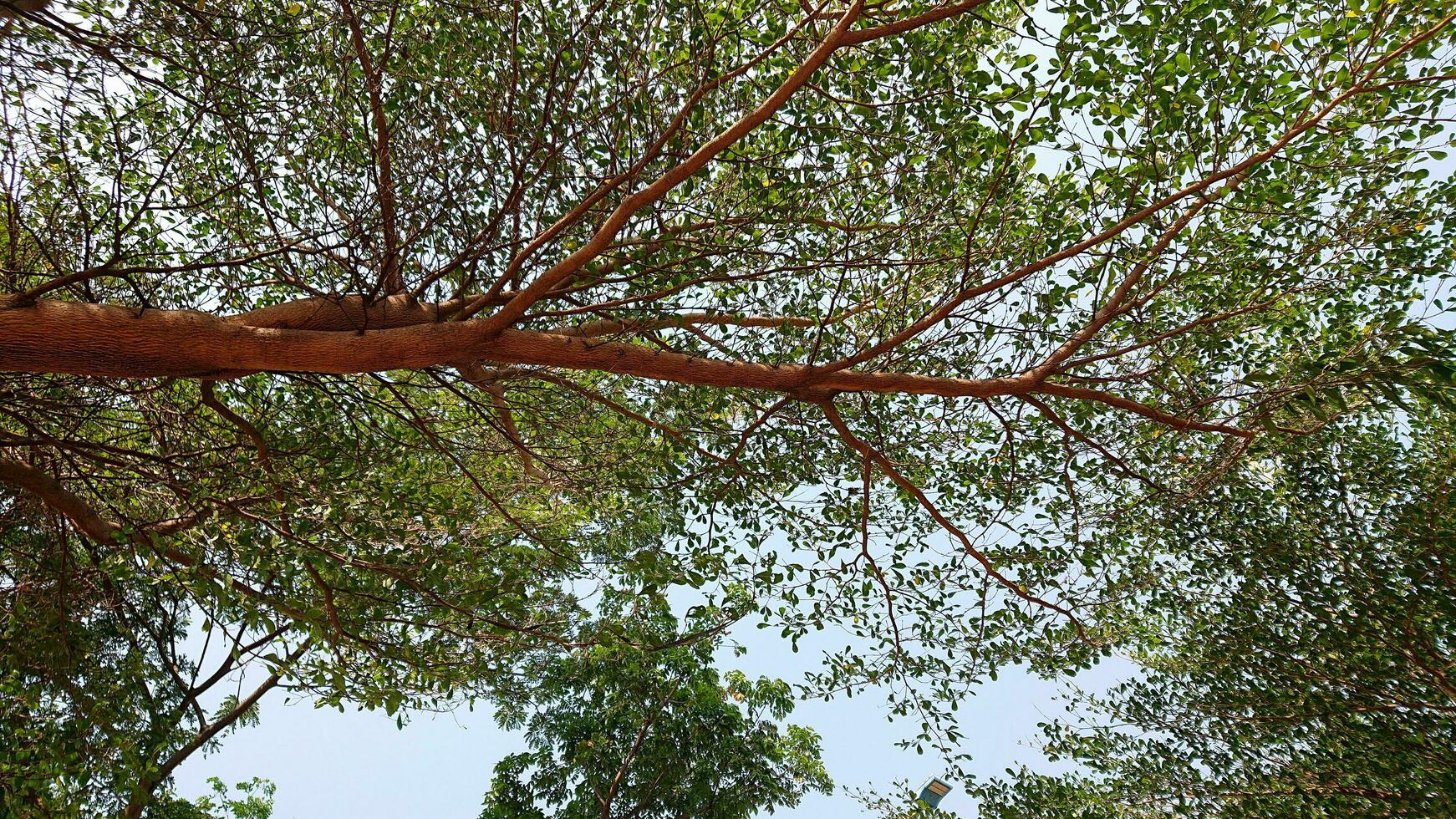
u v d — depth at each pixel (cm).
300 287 509
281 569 502
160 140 515
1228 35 491
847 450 736
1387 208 571
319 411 646
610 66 518
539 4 513
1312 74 481
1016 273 515
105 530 543
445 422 726
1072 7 488
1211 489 804
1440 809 760
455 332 460
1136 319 606
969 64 538
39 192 509
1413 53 495
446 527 585
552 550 611
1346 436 822
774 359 631
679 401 688
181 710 880
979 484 762
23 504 641
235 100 504
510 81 520
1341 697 853
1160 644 983
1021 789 995
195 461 607
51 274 527
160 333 405
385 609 573
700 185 566
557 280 449
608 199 562
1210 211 575
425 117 546
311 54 523
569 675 1513
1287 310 657
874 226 542
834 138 547
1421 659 804
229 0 466
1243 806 877
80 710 581
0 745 552
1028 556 712
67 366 392
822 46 427
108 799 661
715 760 1538
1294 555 857
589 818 1456
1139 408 532
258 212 580
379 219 511
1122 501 783
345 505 532
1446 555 782
